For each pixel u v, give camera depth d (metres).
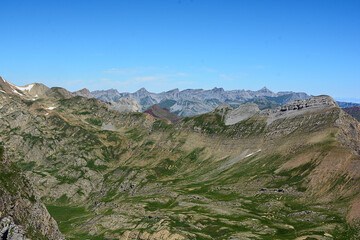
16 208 130.50
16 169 146.62
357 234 179.50
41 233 136.50
